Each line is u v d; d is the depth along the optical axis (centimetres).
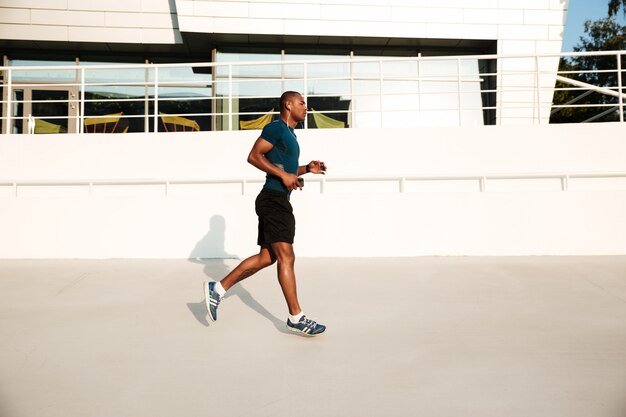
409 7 978
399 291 457
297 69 1019
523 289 463
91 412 213
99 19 985
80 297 444
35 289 475
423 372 262
